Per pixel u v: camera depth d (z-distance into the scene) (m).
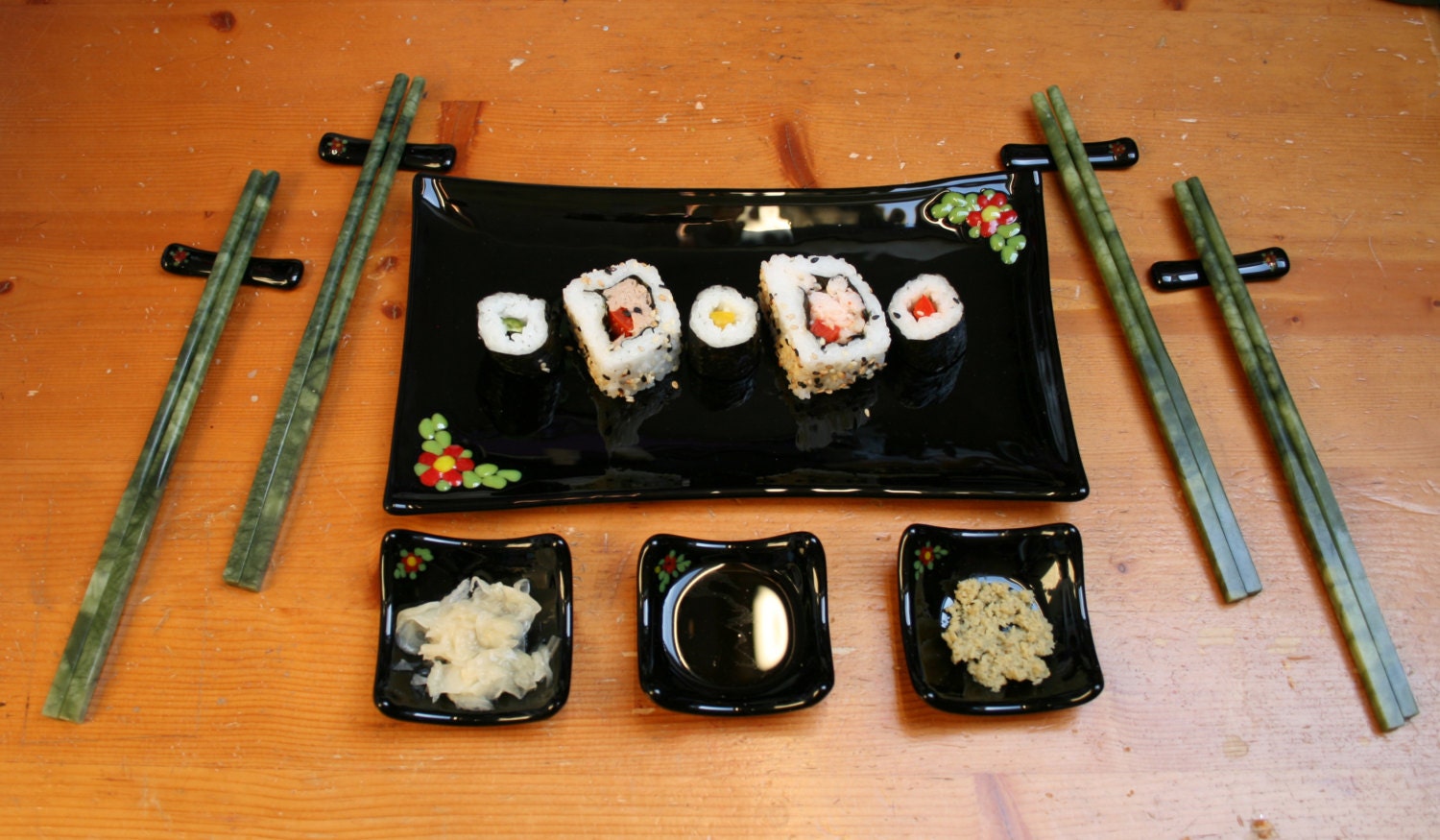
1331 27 0.51
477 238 0.43
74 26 0.49
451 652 0.34
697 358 0.41
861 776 0.35
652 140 0.47
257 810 0.34
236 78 0.48
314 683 0.36
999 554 0.37
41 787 0.34
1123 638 0.37
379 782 0.34
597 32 0.50
